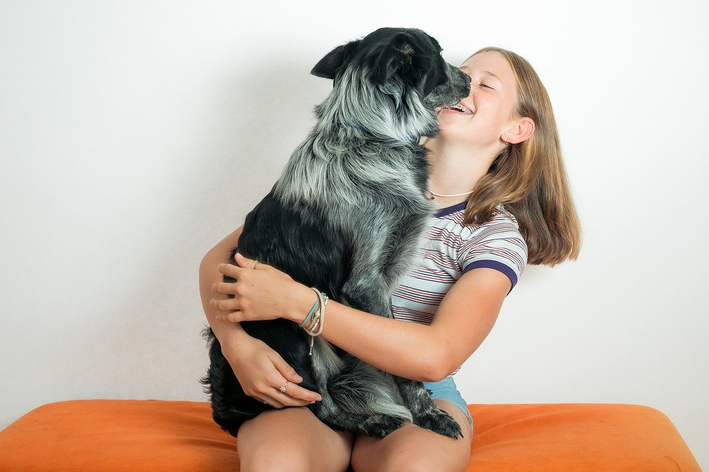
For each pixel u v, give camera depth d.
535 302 3.27
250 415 2.24
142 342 3.33
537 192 2.75
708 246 3.18
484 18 3.14
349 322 2.05
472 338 2.13
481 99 2.55
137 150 3.24
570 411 2.78
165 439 2.46
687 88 3.11
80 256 3.28
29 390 3.34
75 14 3.17
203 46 3.20
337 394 2.26
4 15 3.17
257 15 3.19
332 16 3.17
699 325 3.22
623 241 3.21
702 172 3.14
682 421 3.27
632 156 3.16
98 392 3.36
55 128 3.22
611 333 3.27
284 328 2.27
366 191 2.21
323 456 2.04
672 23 3.08
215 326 2.31
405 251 2.30
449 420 2.15
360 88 2.28
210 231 3.29
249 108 3.23
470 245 2.45
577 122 3.16
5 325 3.30
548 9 3.12
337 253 2.21
